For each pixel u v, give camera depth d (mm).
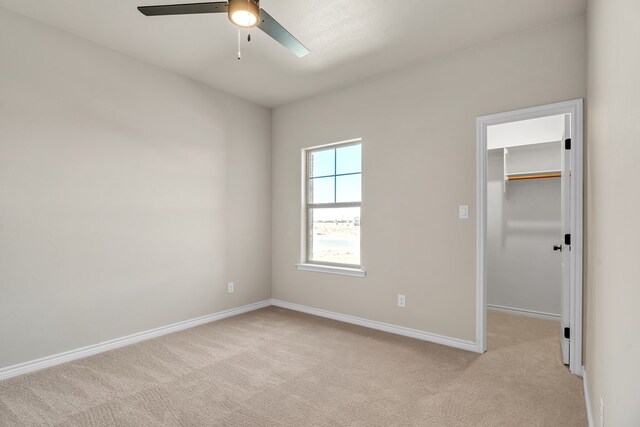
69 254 2646
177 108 3377
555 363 2586
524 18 2453
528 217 3934
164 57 3062
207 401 2053
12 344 2373
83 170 2729
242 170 4012
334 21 2496
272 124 4391
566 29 2447
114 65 2922
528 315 3896
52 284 2559
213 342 3021
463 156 2877
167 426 1810
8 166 2365
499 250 4105
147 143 3139
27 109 2451
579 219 2367
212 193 3688
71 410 1954
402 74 3236
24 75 2439
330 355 2730
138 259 3061
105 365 2549
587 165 2246
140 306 3066
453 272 2916
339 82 3576
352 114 3602
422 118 3105
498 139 4109
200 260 3561
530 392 2158
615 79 1092
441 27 2570
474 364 2566
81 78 2727
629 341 878
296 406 2002
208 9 1833
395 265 3254
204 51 2957
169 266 3291
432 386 2236
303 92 3850
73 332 2658
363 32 2641
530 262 3908
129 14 2438
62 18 2484
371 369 2482
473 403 2033
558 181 3766
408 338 3115
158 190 3217
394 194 3268
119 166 2945
